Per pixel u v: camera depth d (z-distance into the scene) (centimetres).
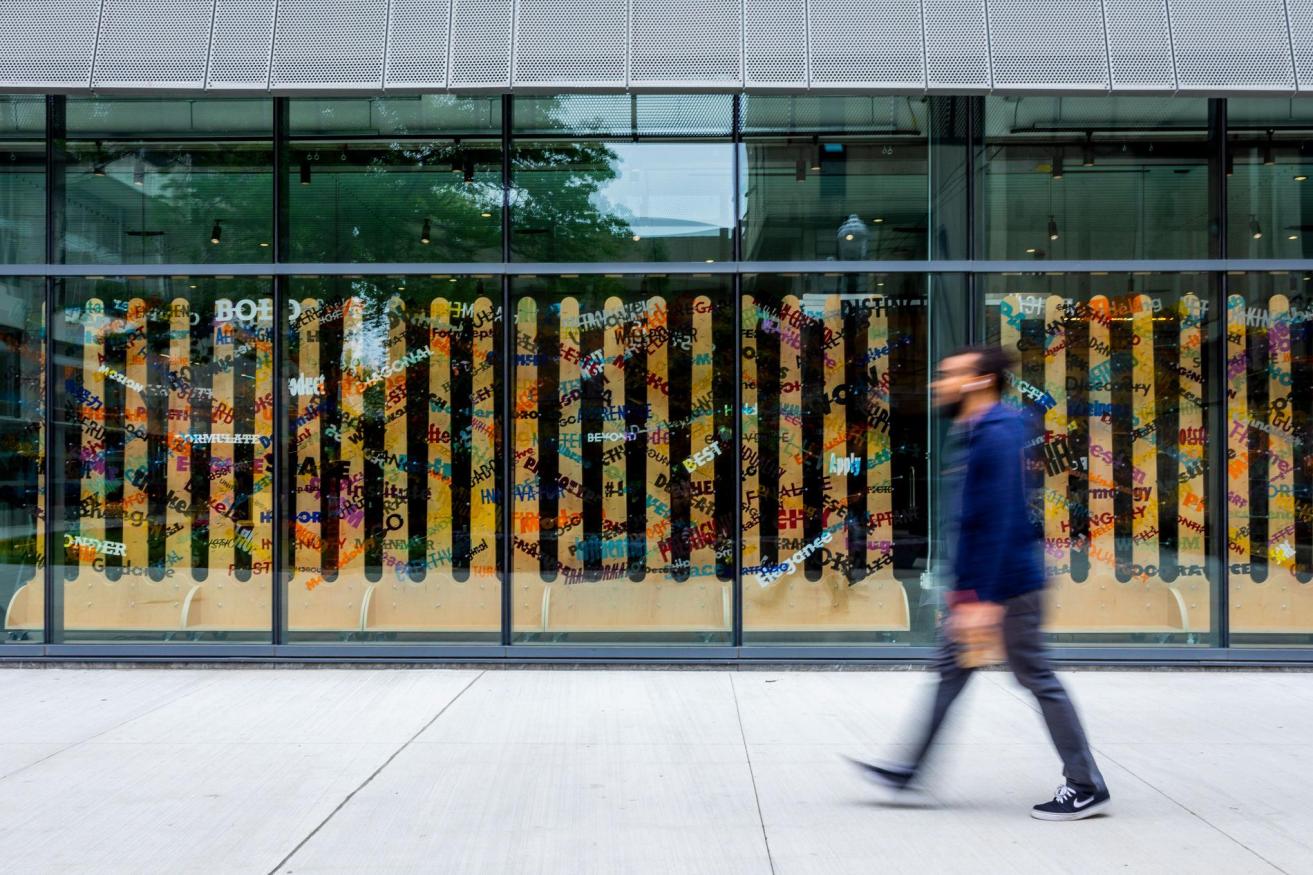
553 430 827
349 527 833
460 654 812
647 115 832
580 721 646
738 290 823
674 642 821
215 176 838
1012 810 477
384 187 834
